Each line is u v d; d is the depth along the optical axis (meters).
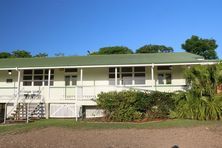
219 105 19.94
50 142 13.41
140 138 14.32
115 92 22.95
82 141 13.62
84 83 27.91
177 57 27.73
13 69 26.86
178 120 19.94
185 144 12.82
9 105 26.83
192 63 24.56
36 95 25.86
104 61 26.94
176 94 22.31
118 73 27.55
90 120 22.92
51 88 26.08
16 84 28.84
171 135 15.02
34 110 24.77
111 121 21.94
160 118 22.02
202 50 58.44
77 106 25.14
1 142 13.66
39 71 28.64
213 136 14.50
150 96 22.44
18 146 12.62
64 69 28.34
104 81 27.69
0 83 29.09
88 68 27.98
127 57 29.56
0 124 21.41
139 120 21.86
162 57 28.28
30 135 15.59
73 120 23.12
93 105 25.39
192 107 20.56
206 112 19.84
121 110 22.14
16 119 23.80
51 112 25.77
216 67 20.81
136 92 22.58
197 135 14.83
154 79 27.12
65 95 25.80
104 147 12.23
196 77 21.19
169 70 27.02
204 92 20.95
